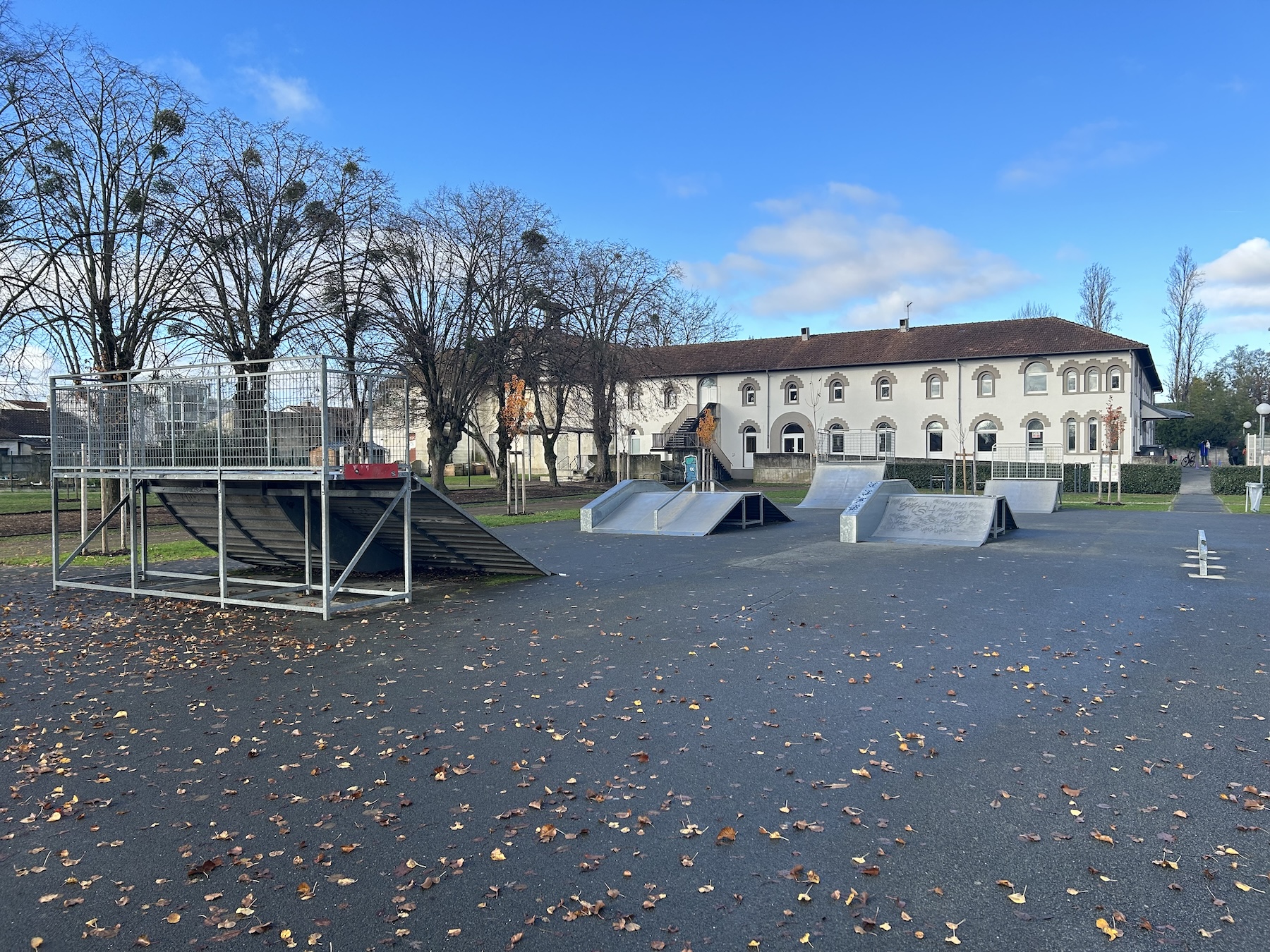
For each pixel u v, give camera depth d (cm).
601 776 504
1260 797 465
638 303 4216
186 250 2083
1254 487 2675
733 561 1488
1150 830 426
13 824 447
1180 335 7638
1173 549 1619
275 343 2459
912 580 1250
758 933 340
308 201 2483
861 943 332
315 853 410
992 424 4800
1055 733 574
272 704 656
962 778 496
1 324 1814
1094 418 4547
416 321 3180
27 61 1714
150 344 2084
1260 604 1032
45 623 986
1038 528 2091
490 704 650
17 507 2898
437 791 484
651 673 737
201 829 438
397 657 802
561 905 362
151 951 332
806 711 627
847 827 433
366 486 1084
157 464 1109
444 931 343
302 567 1388
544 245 3391
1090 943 331
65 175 1833
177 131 1959
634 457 5231
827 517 2502
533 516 2630
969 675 723
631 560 1515
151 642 880
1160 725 588
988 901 361
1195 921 345
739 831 430
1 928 348
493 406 5094
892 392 5081
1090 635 874
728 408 5559
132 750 556
